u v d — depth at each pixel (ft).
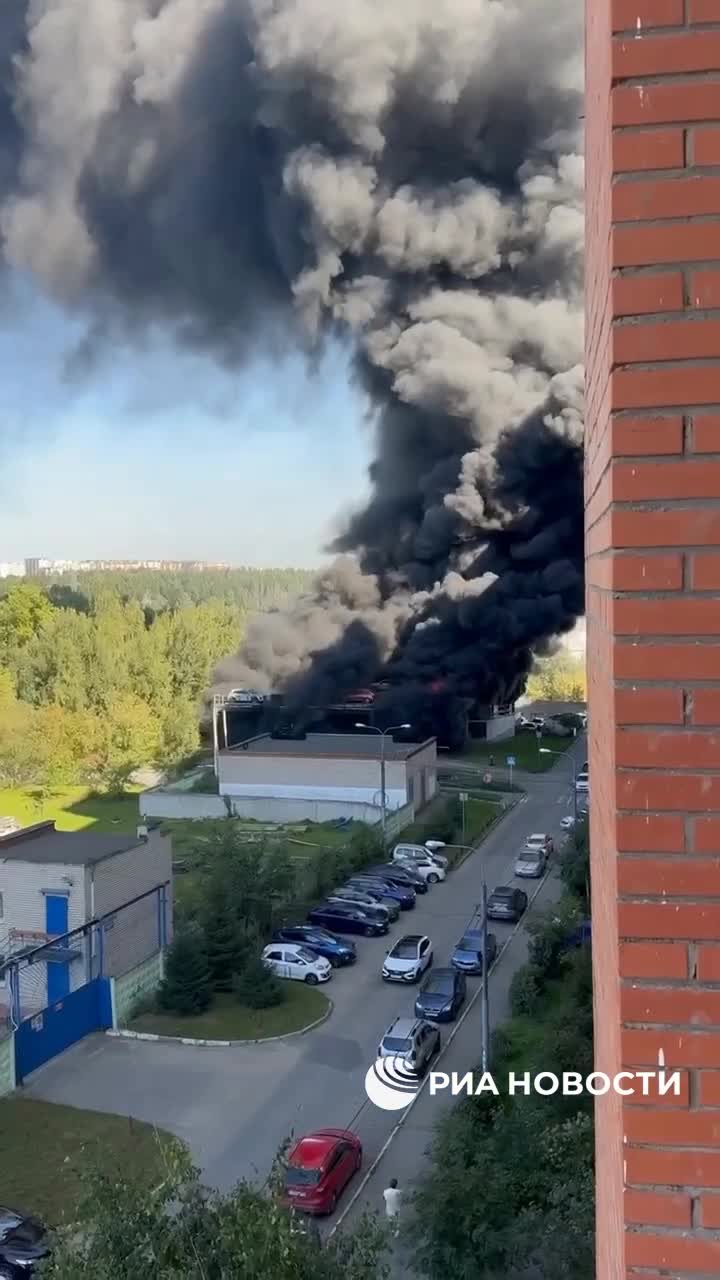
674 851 7.98
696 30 8.04
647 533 8.01
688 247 7.98
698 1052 7.94
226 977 73.36
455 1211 35.29
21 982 68.54
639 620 8.03
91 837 76.23
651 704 8.00
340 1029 67.62
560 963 70.23
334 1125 54.54
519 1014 67.26
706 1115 7.93
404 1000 72.64
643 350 8.02
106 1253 25.76
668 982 7.99
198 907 80.89
